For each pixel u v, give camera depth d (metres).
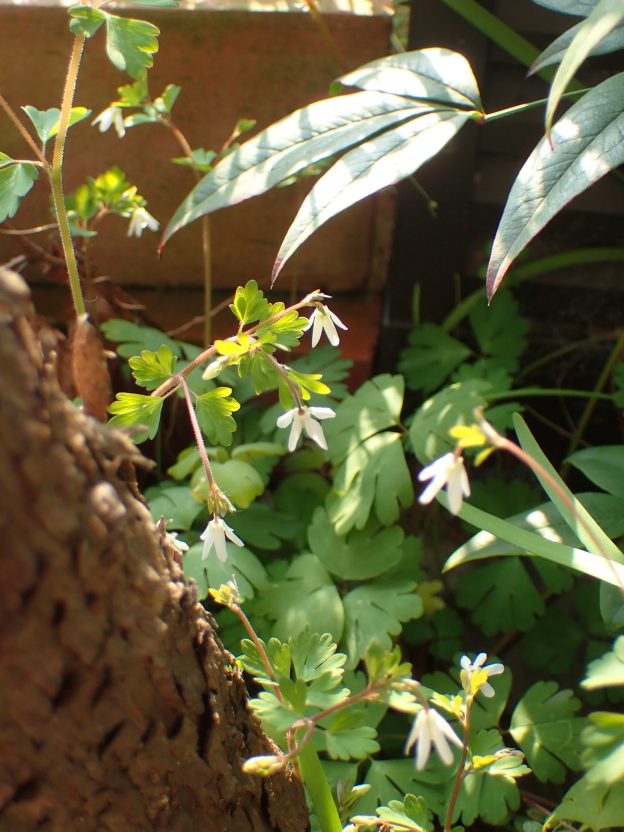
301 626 0.16
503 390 0.19
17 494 0.07
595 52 0.14
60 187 0.12
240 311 0.11
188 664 0.09
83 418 0.08
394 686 0.09
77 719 0.08
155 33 0.11
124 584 0.08
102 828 0.09
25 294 0.07
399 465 0.17
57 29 0.19
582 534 0.12
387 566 0.16
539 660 0.18
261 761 0.09
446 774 0.14
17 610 0.07
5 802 0.09
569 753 0.14
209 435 0.12
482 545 0.13
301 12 0.19
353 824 0.12
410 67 0.14
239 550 0.17
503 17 0.19
